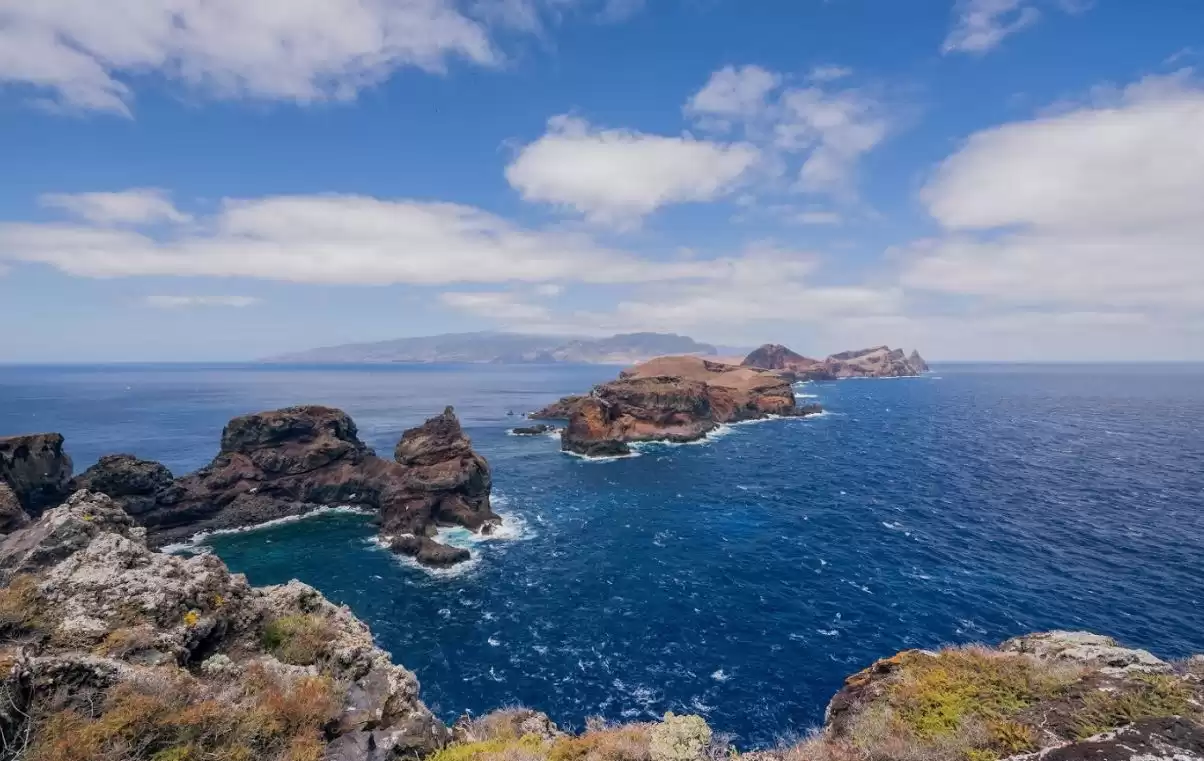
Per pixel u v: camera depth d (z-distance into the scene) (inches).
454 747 539.2
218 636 604.1
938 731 497.4
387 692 558.3
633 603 1679.4
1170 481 2994.6
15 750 360.8
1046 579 1761.8
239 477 2728.8
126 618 552.1
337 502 2866.6
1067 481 3031.5
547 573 1936.5
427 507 2410.2
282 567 2066.9
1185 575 1777.8
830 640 1439.5
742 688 1249.4
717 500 2849.4
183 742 398.3
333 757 450.9
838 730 584.1
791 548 2111.2
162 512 2442.2
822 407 7145.7
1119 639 1398.9
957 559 1950.1
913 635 1450.5
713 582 1814.7
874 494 2866.6
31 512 2148.1
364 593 1807.3
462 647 1450.5
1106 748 370.9
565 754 553.3
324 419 3083.2
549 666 1353.3
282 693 500.1
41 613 538.3
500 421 6294.3
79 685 412.5
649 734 573.9
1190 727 379.6
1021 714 496.7
